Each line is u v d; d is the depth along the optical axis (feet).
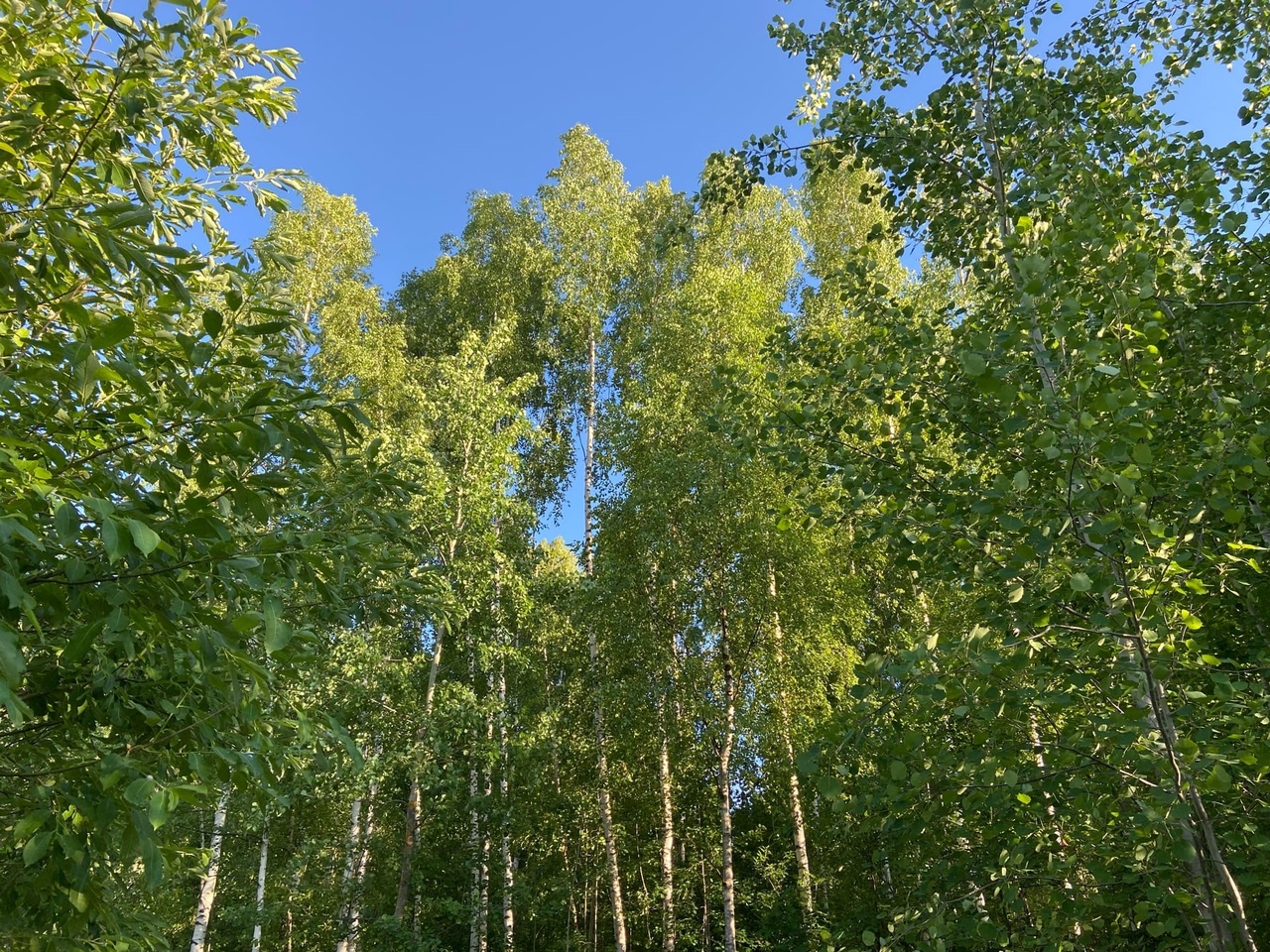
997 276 14.89
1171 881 9.40
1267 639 11.60
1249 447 9.09
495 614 34.63
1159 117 13.74
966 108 14.82
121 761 6.57
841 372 13.62
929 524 11.74
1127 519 8.64
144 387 7.18
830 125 15.70
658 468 33.99
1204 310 12.35
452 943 43.88
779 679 31.60
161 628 7.25
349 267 53.36
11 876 8.09
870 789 10.16
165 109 9.82
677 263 55.77
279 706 11.60
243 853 43.21
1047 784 9.93
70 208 8.21
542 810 39.22
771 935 33.91
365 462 12.43
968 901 10.00
